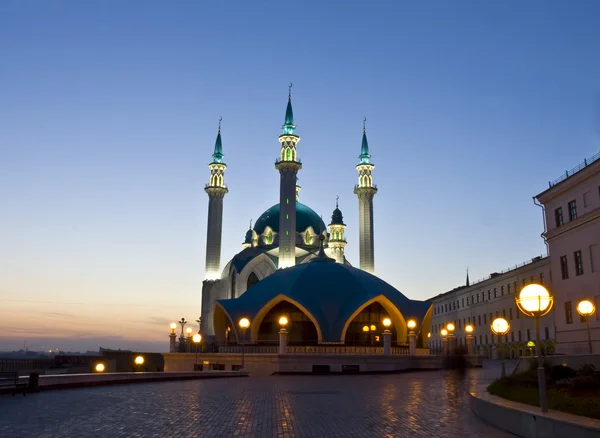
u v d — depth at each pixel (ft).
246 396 81.76
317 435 47.78
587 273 148.87
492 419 52.95
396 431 49.49
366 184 289.33
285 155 264.52
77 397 78.69
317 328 195.31
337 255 288.71
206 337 259.19
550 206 168.96
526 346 266.36
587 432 36.99
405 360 165.89
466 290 351.87
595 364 82.33
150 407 67.10
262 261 265.75
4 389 82.38
